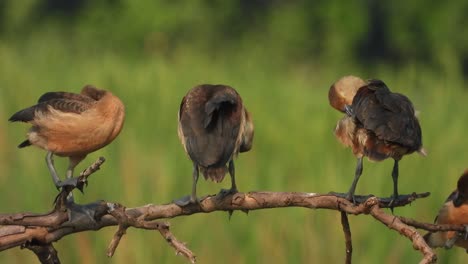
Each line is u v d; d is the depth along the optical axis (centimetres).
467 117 1808
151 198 1304
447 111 1794
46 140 838
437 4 4172
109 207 684
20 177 1374
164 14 3731
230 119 805
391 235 1238
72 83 2028
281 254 1222
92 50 3525
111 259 1207
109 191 1323
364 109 820
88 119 827
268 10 4422
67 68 2353
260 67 2803
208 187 1343
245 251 1230
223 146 786
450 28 4128
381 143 809
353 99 850
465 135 1642
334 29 4119
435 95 1934
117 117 838
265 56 3681
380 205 784
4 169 1423
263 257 1226
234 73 2477
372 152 814
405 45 4191
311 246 1226
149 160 1395
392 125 802
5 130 1579
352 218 1251
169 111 1702
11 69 2139
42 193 1345
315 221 1260
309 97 2156
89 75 2123
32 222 720
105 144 848
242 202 754
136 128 1579
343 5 4162
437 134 1568
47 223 722
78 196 1316
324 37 4175
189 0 3844
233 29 4100
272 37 4131
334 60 3981
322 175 1366
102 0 3847
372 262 1213
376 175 1341
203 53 3416
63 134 829
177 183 1333
